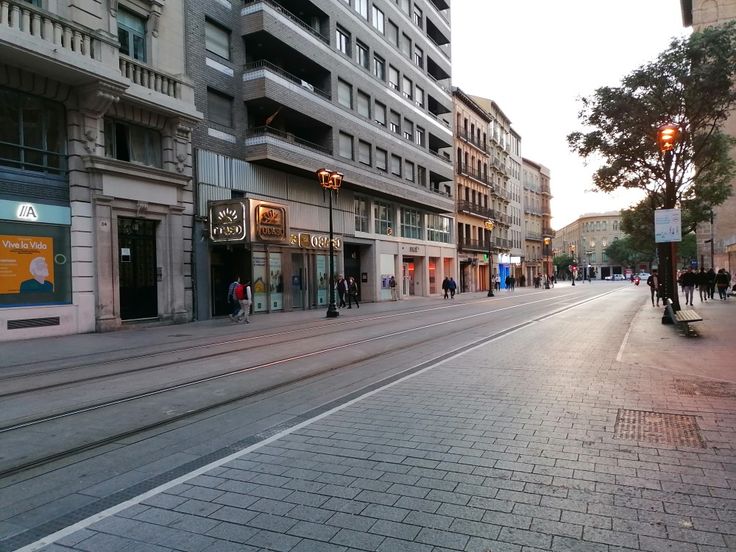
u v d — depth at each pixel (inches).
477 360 383.6
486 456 183.6
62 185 620.7
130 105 696.4
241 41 943.7
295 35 1005.8
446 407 251.0
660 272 944.9
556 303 1152.2
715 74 638.5
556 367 351.6
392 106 1402.6
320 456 187.2
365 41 1277.1
